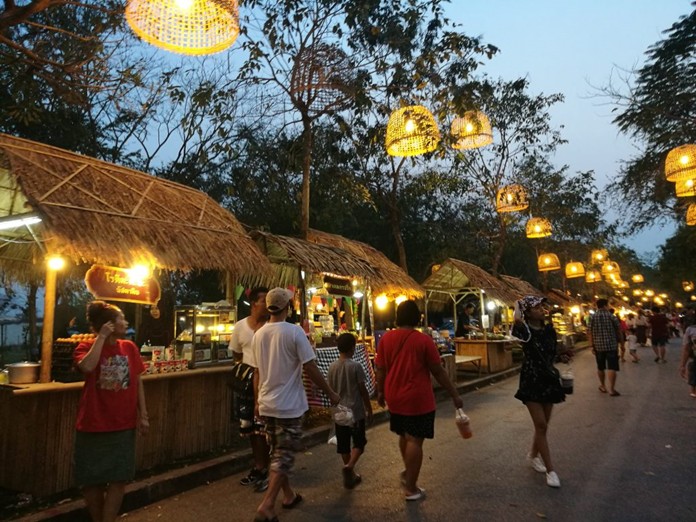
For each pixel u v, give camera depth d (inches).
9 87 370.6
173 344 263.0
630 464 229.3
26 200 210.2
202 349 261.6
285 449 167.3
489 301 736.3
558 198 890.1
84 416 146.6
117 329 153.5
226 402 268.7
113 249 218.8
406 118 305.7
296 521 174.7
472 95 368.5
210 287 598.9
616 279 1214.9
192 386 250.5
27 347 536.1
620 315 1525.6
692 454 243.0
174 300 417.7
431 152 403.5
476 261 960.3
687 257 1053.8
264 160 620.1
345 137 544.7
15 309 543.5
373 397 382.3
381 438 298.7
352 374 219.9
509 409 383.9
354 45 423.2
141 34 144.3
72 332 419.5
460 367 607.2
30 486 194.1
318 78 374.3
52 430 194.9
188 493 209.9
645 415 338.3
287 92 408.2
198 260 256.4
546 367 209.0
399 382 189.9
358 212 877.8
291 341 173.0
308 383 323.0
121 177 280.7
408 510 181.2
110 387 148.7
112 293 234.5
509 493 195.3
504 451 257.8
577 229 970.7
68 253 201.5
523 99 774.5
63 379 202.8
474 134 354.3
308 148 441.4
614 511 175.5
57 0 206.8
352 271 390.6
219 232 291.3
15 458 200.1
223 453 252.5
